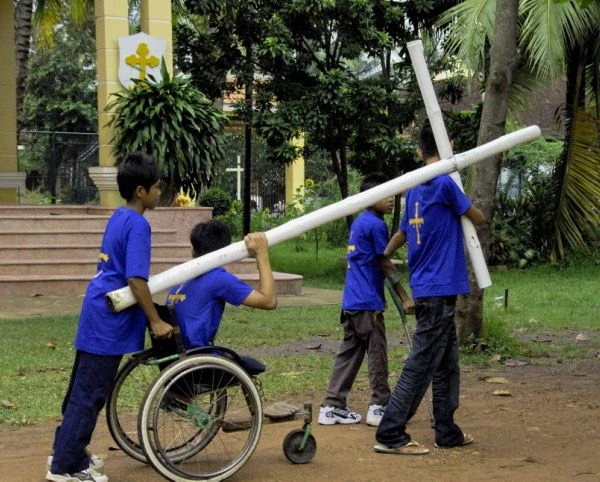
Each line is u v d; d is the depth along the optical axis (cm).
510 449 546
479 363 832
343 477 489
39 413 634
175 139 1344
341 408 606
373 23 1656
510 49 814
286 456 511
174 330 467
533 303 1272
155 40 1440
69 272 1319
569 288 1466
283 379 746
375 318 592
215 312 480
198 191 1409
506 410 652
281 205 2831
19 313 1112
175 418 507
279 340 943
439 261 522
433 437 575
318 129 1598
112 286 458
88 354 456
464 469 503
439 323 521
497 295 1367
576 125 1698
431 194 523
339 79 1572
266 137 1593
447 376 542
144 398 445
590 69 1742
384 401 598
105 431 589
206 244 501
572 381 764
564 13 1484
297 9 1552
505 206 1881
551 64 1458
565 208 1744
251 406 476
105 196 1462
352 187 2284
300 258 2052
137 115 1346
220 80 1644
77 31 2906
